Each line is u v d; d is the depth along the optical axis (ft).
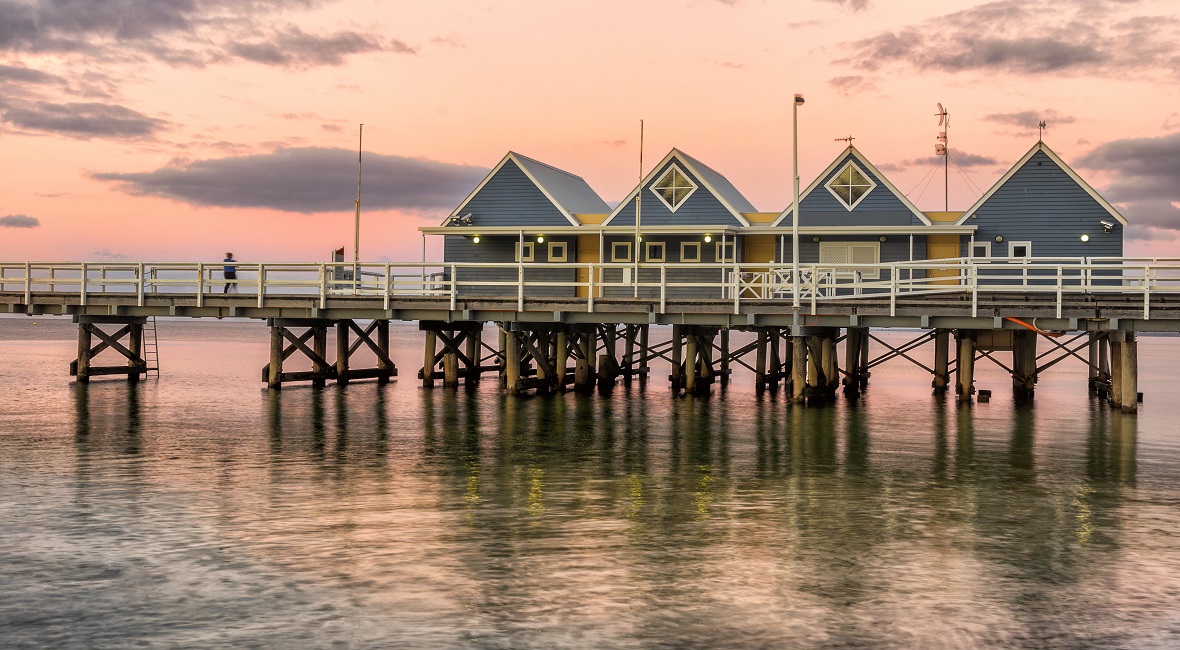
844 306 94.68
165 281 114.11
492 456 71.67
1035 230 126.00
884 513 54.13
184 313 114.21
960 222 127.95
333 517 52.47
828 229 127.34
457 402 105.40
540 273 138.21
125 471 65.16
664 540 48.11
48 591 40.55
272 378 115.14
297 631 36.42
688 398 113.39
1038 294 104.42
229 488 59.88
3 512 53.42
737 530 50.14
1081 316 89.51
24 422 88.94
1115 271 123.44
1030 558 45.50
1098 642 35.63
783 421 91.91
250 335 471.62
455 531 49.62
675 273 133.59
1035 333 118.83
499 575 42.45
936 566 44.11
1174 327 88.17
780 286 100.63
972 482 62.90
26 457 70.38
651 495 58.59
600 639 35.68
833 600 39.60
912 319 92.79
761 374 119.44
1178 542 48.32
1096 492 60.03
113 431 83.20
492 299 102.99
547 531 49.75
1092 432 86.12
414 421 90.07
